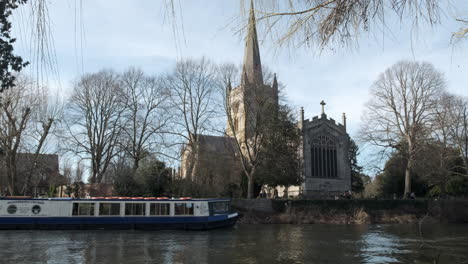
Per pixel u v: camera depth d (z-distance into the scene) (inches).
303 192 2753.4
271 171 2073.1
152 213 1375.5
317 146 2878.9
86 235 1186.6
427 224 1742.1
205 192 1921.8
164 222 1375.5
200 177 1969.7
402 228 1515.7
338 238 1154.7
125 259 794.2
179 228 1381.6
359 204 1919.3
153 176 1856.5
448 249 922.7
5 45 522.6
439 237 1176.2
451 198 1967.3
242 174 2229.3
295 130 2143.2
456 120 1770.4
